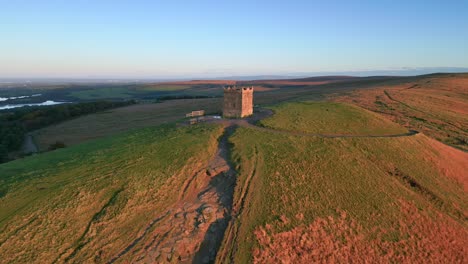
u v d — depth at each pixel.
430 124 59.00
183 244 21.53
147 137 40.50
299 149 34.69
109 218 22.86
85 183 27.12
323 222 24.50
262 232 22.33
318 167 31.56
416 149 39.06
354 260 22.41
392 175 33.25
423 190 31.56
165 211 24.44
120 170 29.45
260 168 30.23
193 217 23.86
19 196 25.31
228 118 48.38
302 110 52.94
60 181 27.78
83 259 19.52
